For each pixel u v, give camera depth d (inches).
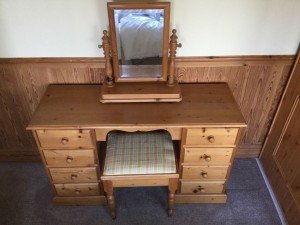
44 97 60.6
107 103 58.2
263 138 78.6
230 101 59.3
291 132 63.1
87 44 60.3
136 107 57.2
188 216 66.9
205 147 57.7
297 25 58.4
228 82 66.7
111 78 58.7
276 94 69.3
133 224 65.4
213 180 64.9
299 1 55.2
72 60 62.0
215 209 68.4
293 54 62.7
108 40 53.8
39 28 57.6
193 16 56.7
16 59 61.6
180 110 56.6
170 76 58.6
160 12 50.2
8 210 68.4
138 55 55.9
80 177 63.1
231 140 56.5
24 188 73.4
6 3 54.0
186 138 55.8
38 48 60.6
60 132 54.1
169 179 58.1
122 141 61.1
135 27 52.1
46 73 64.1
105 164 57.7
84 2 54.5
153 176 56.6
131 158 57.7
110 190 59.8
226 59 62.7
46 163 59.8
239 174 77.3
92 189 66.1
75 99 59.9
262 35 59.9
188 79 65.8
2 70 63.1
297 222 60.0
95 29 58.1
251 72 65.1
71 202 68.6
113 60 56.3
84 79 65.2
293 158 62.0
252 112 73.0
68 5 54.8
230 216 67.0
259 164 80.1
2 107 69.6
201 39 60.0
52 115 55.2
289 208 63.4
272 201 70.5
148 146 59.9
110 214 67.0
